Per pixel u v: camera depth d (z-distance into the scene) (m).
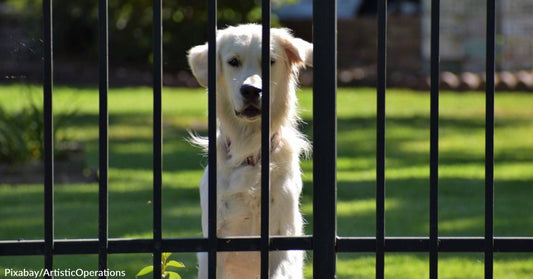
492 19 4.54
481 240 4.64
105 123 4.53
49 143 4.50
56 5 31.06
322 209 4.68
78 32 31.86
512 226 11.01
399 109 23.31
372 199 12.80
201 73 6.79
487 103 4.59
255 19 27.97
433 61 4.57
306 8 35.25
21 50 5.71
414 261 9.46
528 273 8.91
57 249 4.55
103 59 4.50
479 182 14.27
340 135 19.11
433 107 4.59
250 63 6.46
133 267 9.00
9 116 15.48
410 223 11.13
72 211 11.78
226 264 6.55
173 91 27.36
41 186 14.04
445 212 12.03
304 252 7.52
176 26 28.88
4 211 11.91
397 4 33.88
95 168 15.04
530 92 27.17
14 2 27.03
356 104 24.17
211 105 4.61
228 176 6.41
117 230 10.53
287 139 6.45
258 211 6.41
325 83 4.64
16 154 15.11
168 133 19.11
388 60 30.64
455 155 16.86
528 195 13.24
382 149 4.59
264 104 4.62
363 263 9.38
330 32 4.62
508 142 18.45
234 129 6.45
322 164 4.66
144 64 30.45
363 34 31.28
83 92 26.42
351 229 10.64
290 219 6.35
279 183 6.28
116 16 29.61
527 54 29.69
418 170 15.26
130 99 25.19
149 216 11.41
